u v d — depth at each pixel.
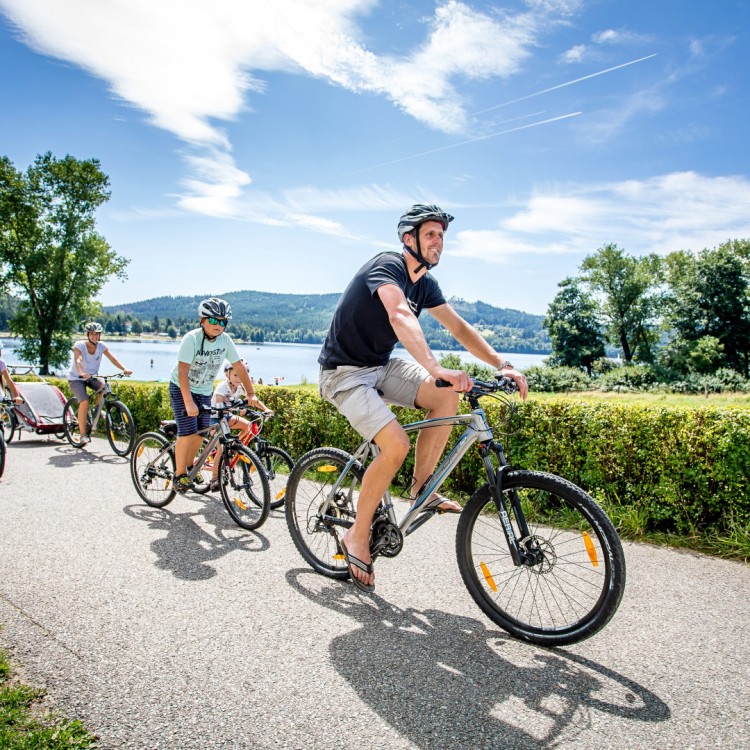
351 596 3.54
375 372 3.43
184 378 4.91
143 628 3.08
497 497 3.04
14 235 40.38
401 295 3.02
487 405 5.91
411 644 2.94
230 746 2.16
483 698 2.46
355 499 4.29
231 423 5.84
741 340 73.00
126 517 5.18
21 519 5.05
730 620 3.20
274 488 5.68
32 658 2.76
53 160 40.06
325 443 7.53
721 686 2.55
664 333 80.94
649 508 4.84
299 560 4.16
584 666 2.72
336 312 3.33
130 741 2.18
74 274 40.53
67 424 9.17
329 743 2.18
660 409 4.92
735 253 75.56
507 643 2.96
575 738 2.20
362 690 2.52
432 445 3.38
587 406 5.34
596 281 82.88
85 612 3.26
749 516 4.41
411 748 2.15
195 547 4.41
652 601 3.45
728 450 4.50
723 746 2.15
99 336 8.74
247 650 2.86
